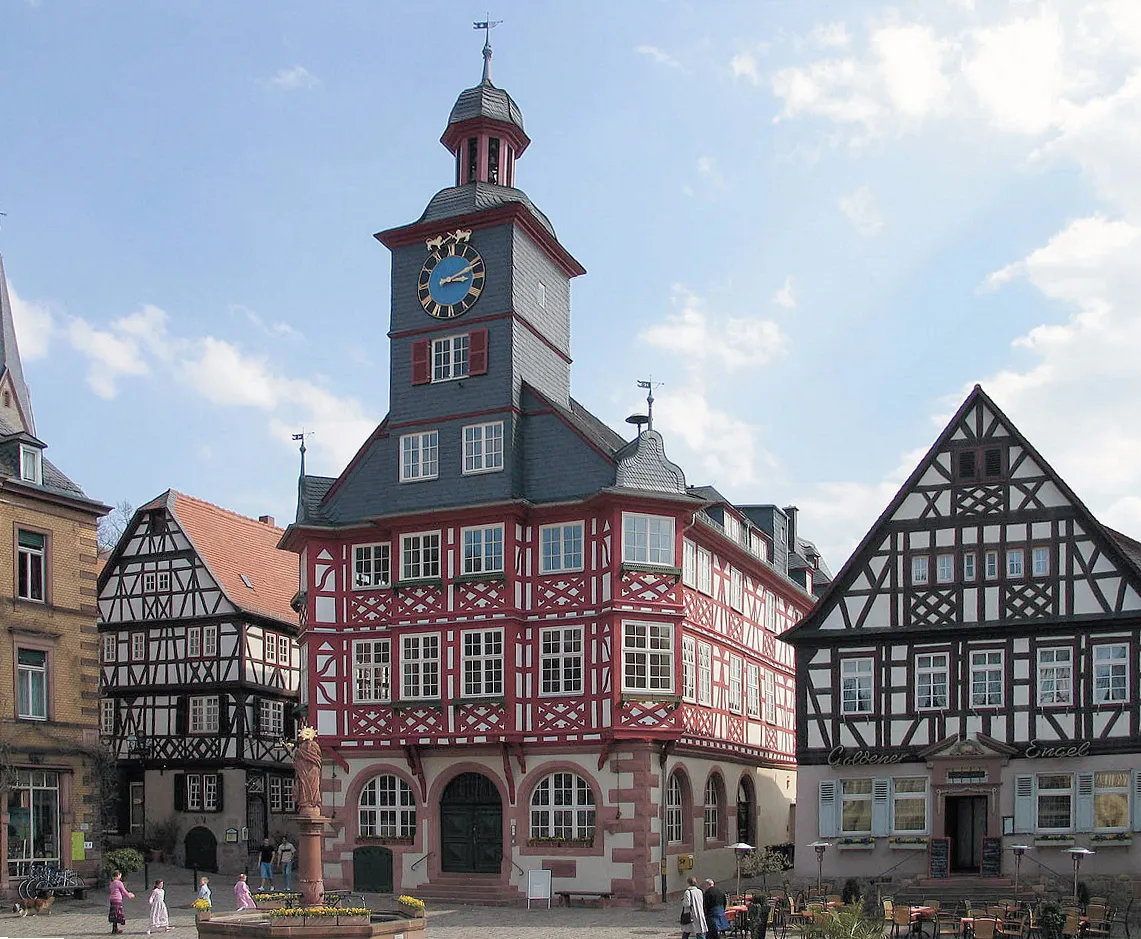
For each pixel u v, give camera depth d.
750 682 43.16
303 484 38.31
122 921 28.28
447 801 35.56
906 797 33.78
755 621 44.28
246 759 47.19
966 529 34.28
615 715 33.34
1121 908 30.62
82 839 35.06
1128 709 32.03
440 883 34.69
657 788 34.06
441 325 37.41
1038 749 32.53
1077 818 32.16
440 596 35.75
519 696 34.75
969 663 33.75
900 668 34.34
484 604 35.22
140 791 48.50
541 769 34.34
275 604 50.91
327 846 36.25
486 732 34.47
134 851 39.72
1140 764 31.72
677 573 34.84
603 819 33.50
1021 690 33.16
